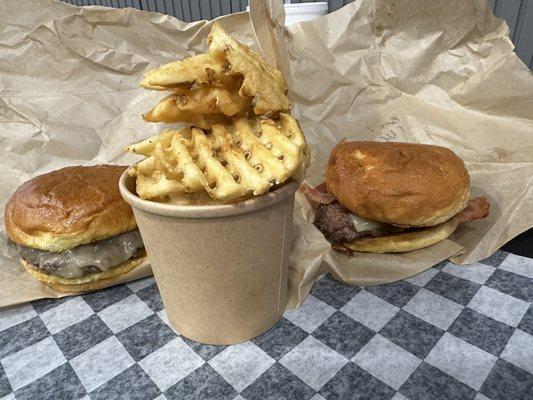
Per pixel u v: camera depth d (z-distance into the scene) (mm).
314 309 232
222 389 184
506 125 303
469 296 234
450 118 319
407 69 318
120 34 278
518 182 288
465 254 265
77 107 293
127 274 255
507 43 288
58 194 243
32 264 244
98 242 245
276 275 204
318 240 246
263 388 183
